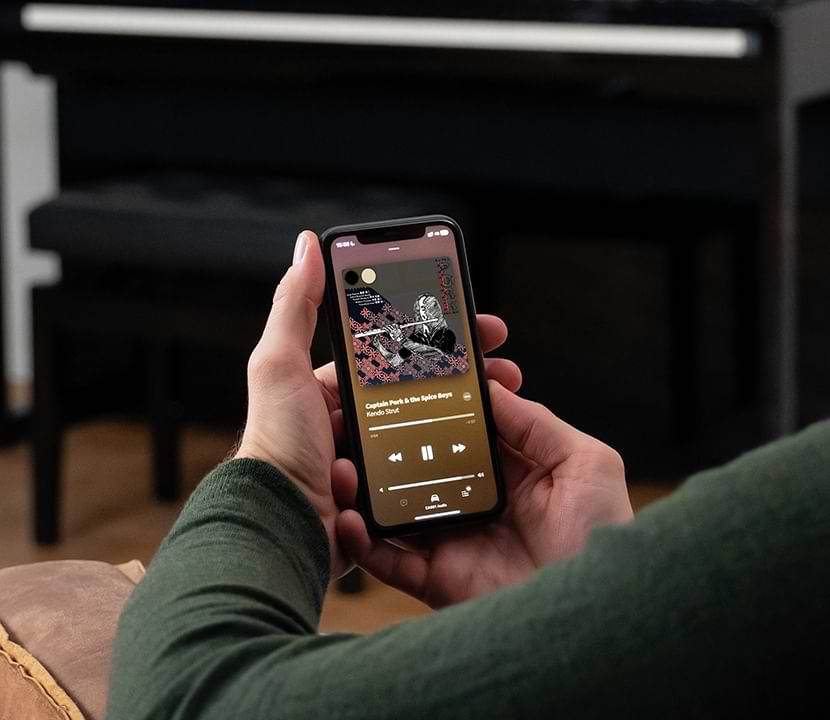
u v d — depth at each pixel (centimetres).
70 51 240
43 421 232
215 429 286
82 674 68
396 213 227
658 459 260
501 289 279
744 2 213
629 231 264
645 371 270
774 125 213
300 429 65
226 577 50
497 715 39
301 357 66
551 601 40
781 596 38
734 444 260
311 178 288
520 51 222
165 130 291
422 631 42
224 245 219
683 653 38
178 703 45
